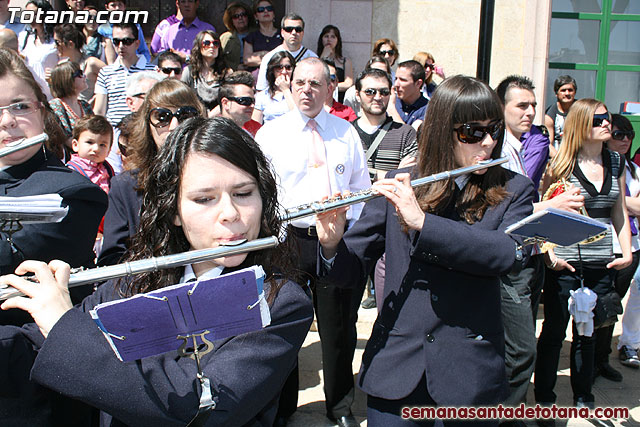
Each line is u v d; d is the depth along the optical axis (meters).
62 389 1.32
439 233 2.01
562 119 6.62
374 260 2.39
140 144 2.79
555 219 2.03
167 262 1.46
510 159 3.54
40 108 2.13
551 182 4.04
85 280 1.44
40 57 6.16
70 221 2.02
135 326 1.28
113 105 5.59
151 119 2.74
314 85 3.51
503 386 2.17
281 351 1.48
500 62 6.78
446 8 6.79
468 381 2.08
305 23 6.78
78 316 1.38
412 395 2.14
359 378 2.27
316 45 6.82
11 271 1.89
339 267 2.24
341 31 6.79
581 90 7.93
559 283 3.70
